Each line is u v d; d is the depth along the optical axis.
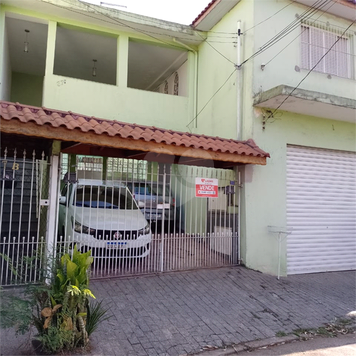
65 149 5.98
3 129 4.63
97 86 8.58
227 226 7.21
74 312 3.53
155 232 6.47
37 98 12.25
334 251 8.24
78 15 8.30
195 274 6.42
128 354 3.73
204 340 4.22
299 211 7.90
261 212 7.32
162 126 9.30
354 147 8.68
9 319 3.32
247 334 4.49
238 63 7.83
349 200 8.60
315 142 8.10
